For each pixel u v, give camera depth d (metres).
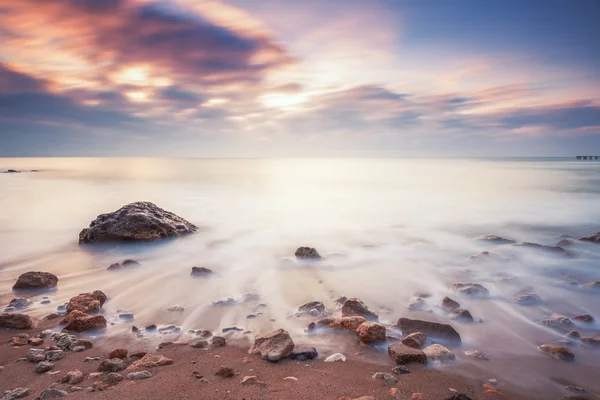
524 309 7.88
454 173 65.38
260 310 7.68
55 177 58.09
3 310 7.64
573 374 5.30
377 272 10.58
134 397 4.28
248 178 55.97
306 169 98.50
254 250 13.26
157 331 6.62
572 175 53.75
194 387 4.55
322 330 6.64
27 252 13.01
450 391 4.65
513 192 32.00
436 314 7.59
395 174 66.31
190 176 61.72
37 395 4.41
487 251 12.73
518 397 4.68
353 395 4.42
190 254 12.70
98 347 5.96
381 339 6.11
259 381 4.73
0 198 29.48
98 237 14.23
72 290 9.00
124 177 58.19
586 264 11.35
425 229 17.44
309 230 17.11
